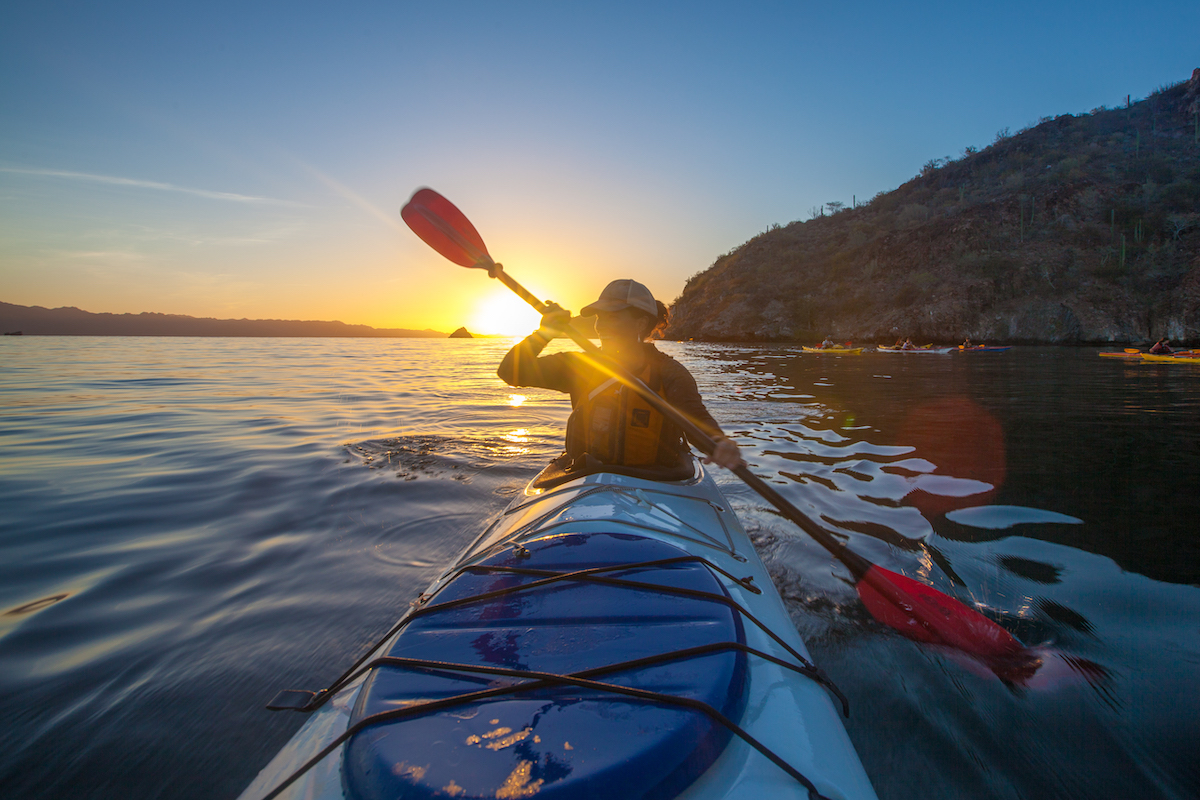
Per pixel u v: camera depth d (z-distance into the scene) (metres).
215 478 3.63
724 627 0.92
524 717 0.72
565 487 1.77
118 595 2.08
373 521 2.85
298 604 2.01
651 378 2.00
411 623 0.95
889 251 60.12
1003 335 43.38
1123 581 2.11
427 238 2.06
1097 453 4.16
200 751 1.31
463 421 5.91
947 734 1.33
